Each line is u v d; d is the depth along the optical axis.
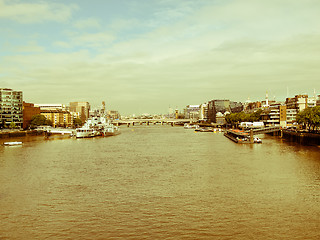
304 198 69.00
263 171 97.25
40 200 69.75
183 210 62.47
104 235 51.81
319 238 50.03
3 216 60.19
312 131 199.75
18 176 93.94
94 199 70.19
